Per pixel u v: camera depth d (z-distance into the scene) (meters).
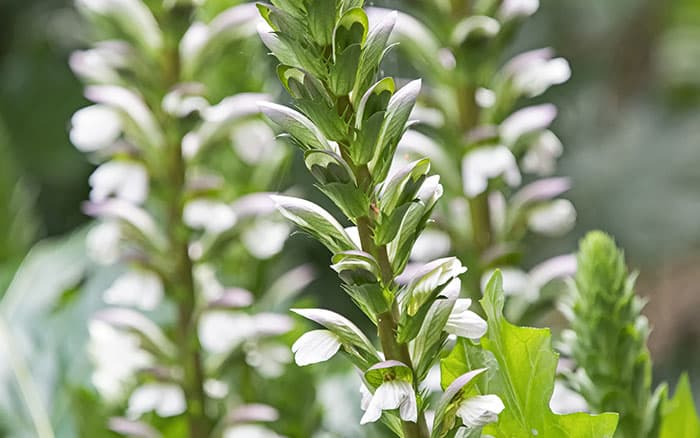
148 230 1.60
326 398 1.72
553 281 1.51
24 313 1.95
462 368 1.24
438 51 1.56
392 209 1.17
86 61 1.64
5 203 2.15
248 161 1.66
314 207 1.17
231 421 1.57
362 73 1.16
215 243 1.61
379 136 1.16
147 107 1.60
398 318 1.17
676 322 3.01
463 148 1.54
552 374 1.23
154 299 1.59
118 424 1.56
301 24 1.15
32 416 1.81
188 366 1.58
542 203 1.57
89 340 1.86
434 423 1.17
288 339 1.65
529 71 1.56
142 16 1.60
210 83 1.65
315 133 1.16
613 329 1.35
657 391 1.35
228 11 1.61
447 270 1.17
